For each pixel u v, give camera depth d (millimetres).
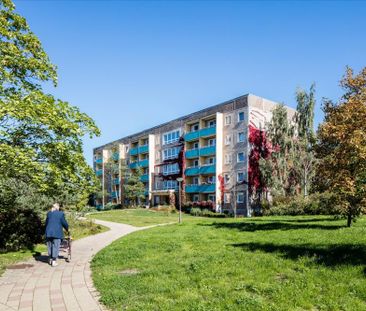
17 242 13711
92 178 13766
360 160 13508
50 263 10430
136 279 7879
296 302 5836
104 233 19797
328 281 6793
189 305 5945
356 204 15062
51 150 12047
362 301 5840
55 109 11859
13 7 14789
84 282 8203
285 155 39188
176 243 13000
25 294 7262
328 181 16359
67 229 10953
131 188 59312
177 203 51938
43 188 11297
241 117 43219
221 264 8852
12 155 10125
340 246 10031
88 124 13117
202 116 49406
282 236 13328
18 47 14430
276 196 37188
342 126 14508
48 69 14969
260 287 6711
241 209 41781
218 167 44844
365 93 15484
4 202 13898
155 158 60219
